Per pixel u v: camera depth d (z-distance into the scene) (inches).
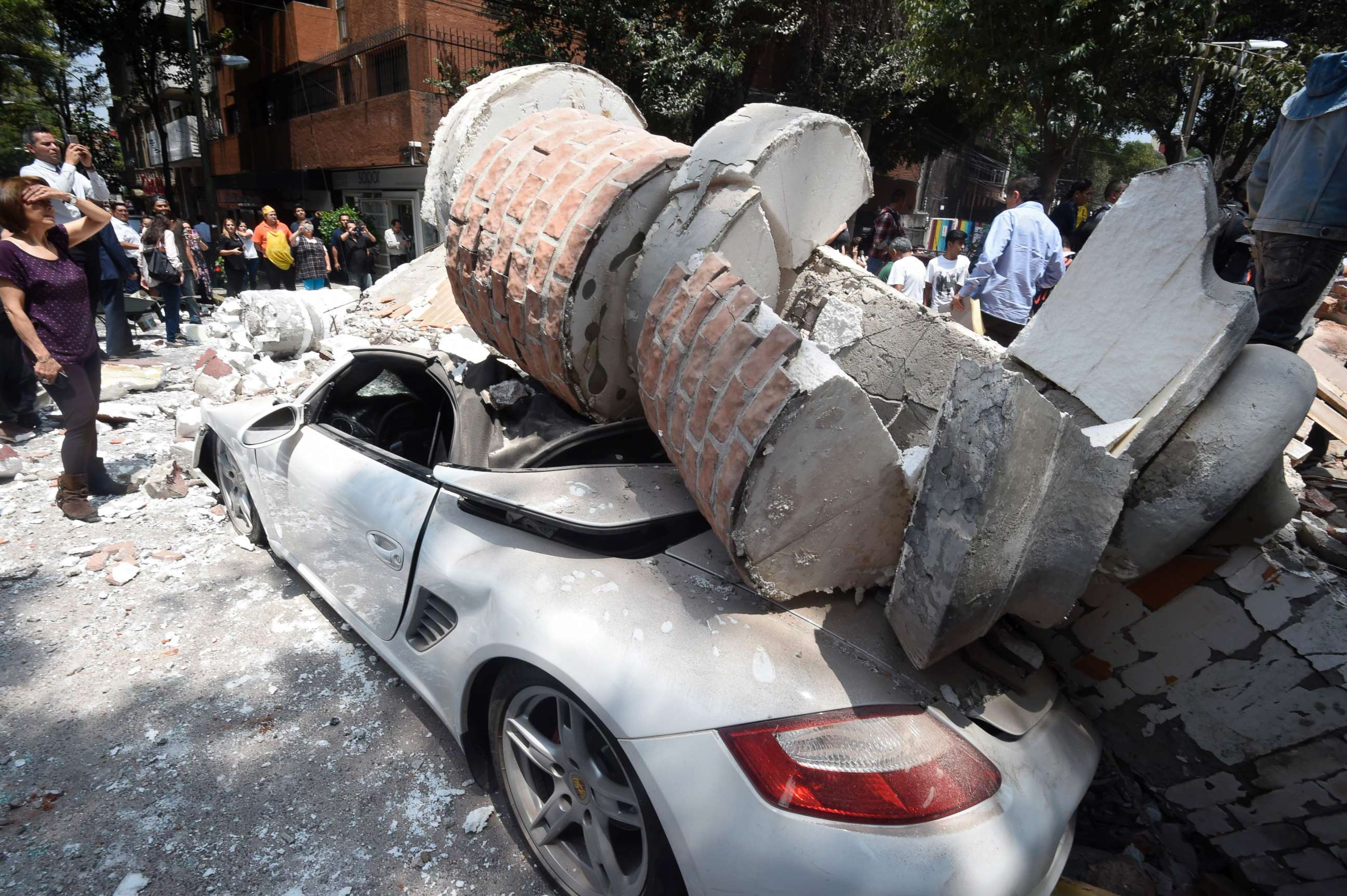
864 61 603.5
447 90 527.5
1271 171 119.3
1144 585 70.3
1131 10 407.5
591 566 75.6
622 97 135.4
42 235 148.3
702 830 58.2
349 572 106.1
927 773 57.4
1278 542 66.7
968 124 751.7
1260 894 76.8
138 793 89.4
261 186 901.2
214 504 169.3
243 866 80.1
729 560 74.9
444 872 80.6
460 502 89.2
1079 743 71.4
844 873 53.6
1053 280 199.5
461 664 81.4
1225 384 63.2
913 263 277.9
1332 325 207.3
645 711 62.0
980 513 50.8
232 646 118.8
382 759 96.3
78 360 154.3
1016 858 56.4
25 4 660.1
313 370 254.5
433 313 326.3
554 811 78.0
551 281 87.0
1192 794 76.7
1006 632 72.7
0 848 80.5
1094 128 483.8
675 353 68.6
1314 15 598.5
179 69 992.2
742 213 83.4
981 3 426.6
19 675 109.7
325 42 803.4
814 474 59.9
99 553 144.3
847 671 64.1
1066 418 52.3
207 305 471.8
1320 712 65.6
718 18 492.7
